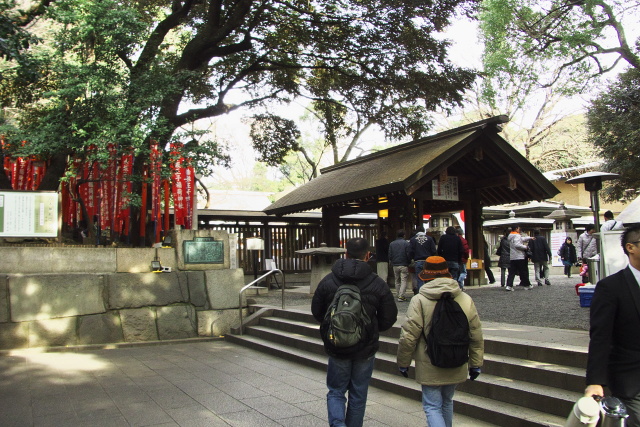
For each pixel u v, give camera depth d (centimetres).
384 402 555
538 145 3303
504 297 1091
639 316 279
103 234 1177
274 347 842
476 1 1316
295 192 1680
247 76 1728
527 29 1847
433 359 366
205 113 1491
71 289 930
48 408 541
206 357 830
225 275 1079
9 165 1177
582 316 766
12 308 878
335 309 393
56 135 963
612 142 1966
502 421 458
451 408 392
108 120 987
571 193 3256
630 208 651
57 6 1030
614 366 286
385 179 1204
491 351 587
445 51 1392
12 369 733
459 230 1180
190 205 1250
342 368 406
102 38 1009
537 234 1372
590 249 1358
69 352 877
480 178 1398
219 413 523
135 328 972
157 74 1083
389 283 1369
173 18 1310
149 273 1009
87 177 1067
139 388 625
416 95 1459
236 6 1393
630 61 1747
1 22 747
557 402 446
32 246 943
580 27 1745
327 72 1683
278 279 1764
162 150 1084
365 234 1895
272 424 489
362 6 1352
